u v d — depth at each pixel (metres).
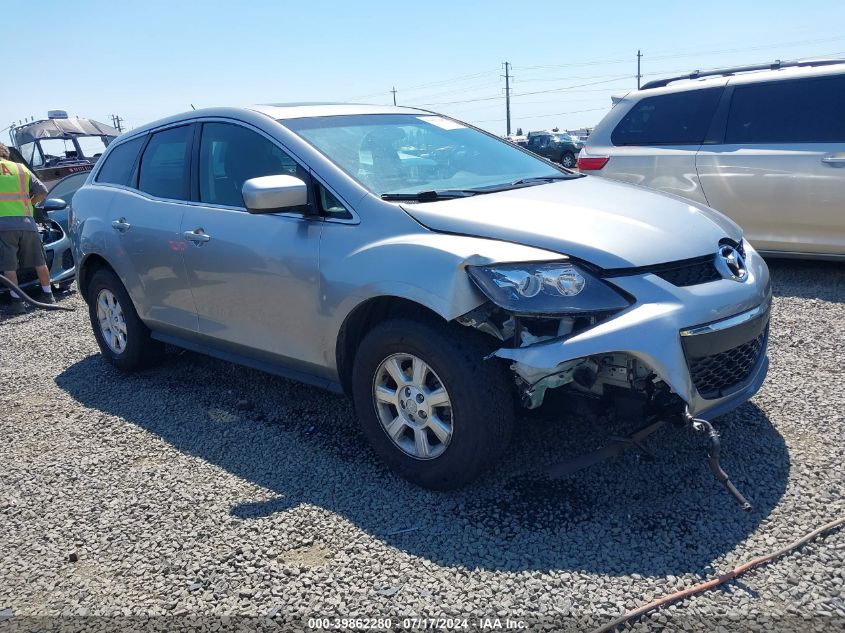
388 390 3.29
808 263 7.09
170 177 4.56
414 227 3.18
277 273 3.64
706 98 6.82
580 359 2.81
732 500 2.98
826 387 4.03
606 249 2.88
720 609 2.38
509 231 2.99
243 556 2.87
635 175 7.18
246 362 4.18
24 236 7.77
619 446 3.09
